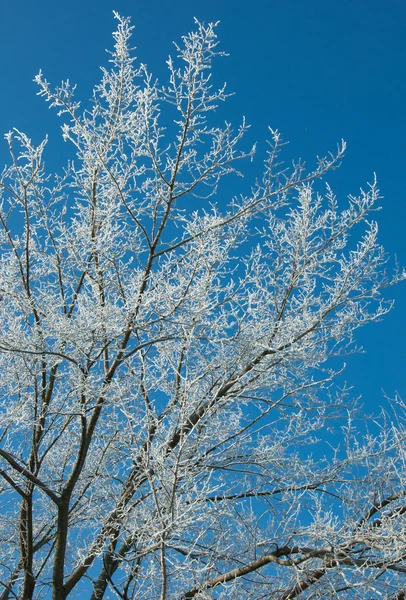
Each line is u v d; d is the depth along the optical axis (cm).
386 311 632
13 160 549
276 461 641
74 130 543
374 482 579
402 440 572
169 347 585
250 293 594
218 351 599
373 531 467
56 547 531
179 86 521
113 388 517
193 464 473
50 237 591
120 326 502
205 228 557
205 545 547
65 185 573
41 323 530
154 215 553
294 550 509
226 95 520
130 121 534
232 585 462
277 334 606
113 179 534
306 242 635
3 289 552
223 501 564
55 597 532
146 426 511
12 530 664
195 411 570
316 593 499
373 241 628
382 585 495
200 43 509
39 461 564
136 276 548
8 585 561
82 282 601
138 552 501
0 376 584
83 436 523
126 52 530
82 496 630
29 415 541
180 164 533
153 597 574
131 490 568
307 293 639
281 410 634
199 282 532
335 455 634
